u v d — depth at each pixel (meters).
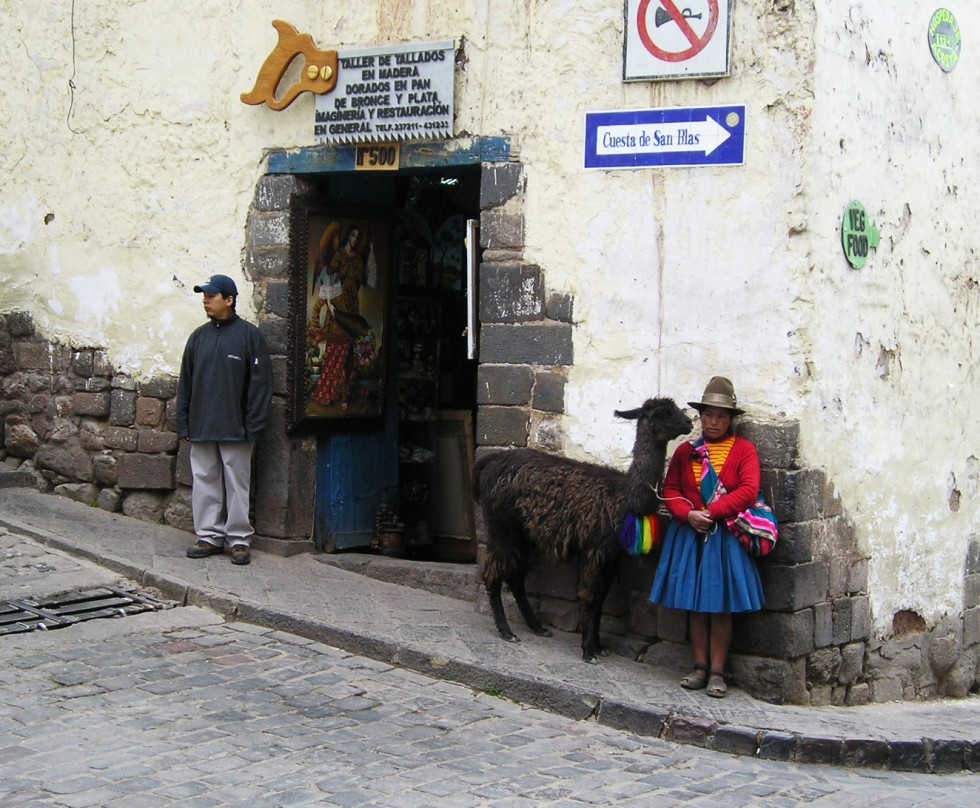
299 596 7.88
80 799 4.95
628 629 7.41
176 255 9.23
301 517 8.91
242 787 5.18
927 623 8.37
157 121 9.27
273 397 8.80
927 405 8.25
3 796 4.94
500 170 7.72
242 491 8.59
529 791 5.38
